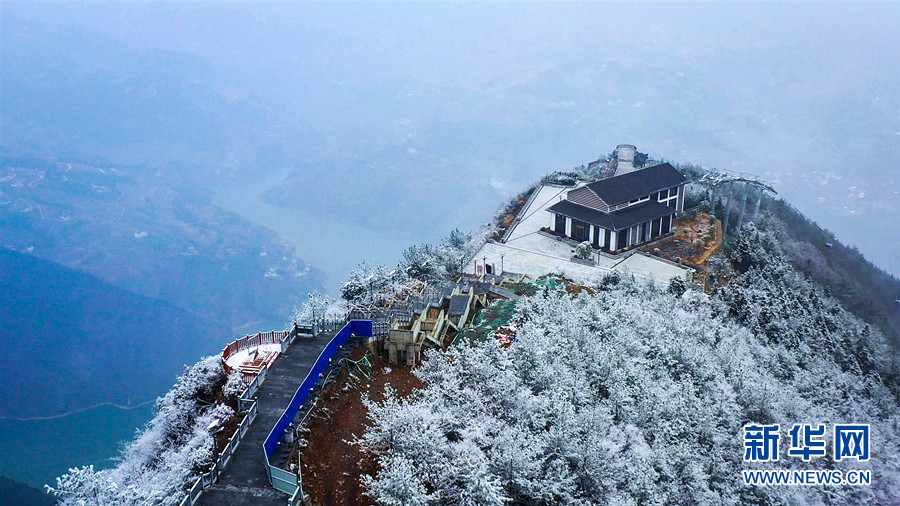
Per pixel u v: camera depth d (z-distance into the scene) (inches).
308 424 1667.1
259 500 1357.0
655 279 2965.1
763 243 3671.3
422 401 1643.7
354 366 1969.7
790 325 2753.4
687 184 4256.9
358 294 2281.0
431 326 2244.1
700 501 1573.6
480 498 1389.0
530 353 1871.3
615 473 1568.7
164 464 1611.7
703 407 1859.0
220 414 1694.1
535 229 3759.8
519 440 1509.6
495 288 2696.9
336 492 1491.1
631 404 1811.0
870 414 2324.1
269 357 1930.4
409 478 1362.0
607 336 2160.4
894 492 1892.2
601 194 3459.6
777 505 1652.3
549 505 1485.0
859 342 2957.7
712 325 2413.9
